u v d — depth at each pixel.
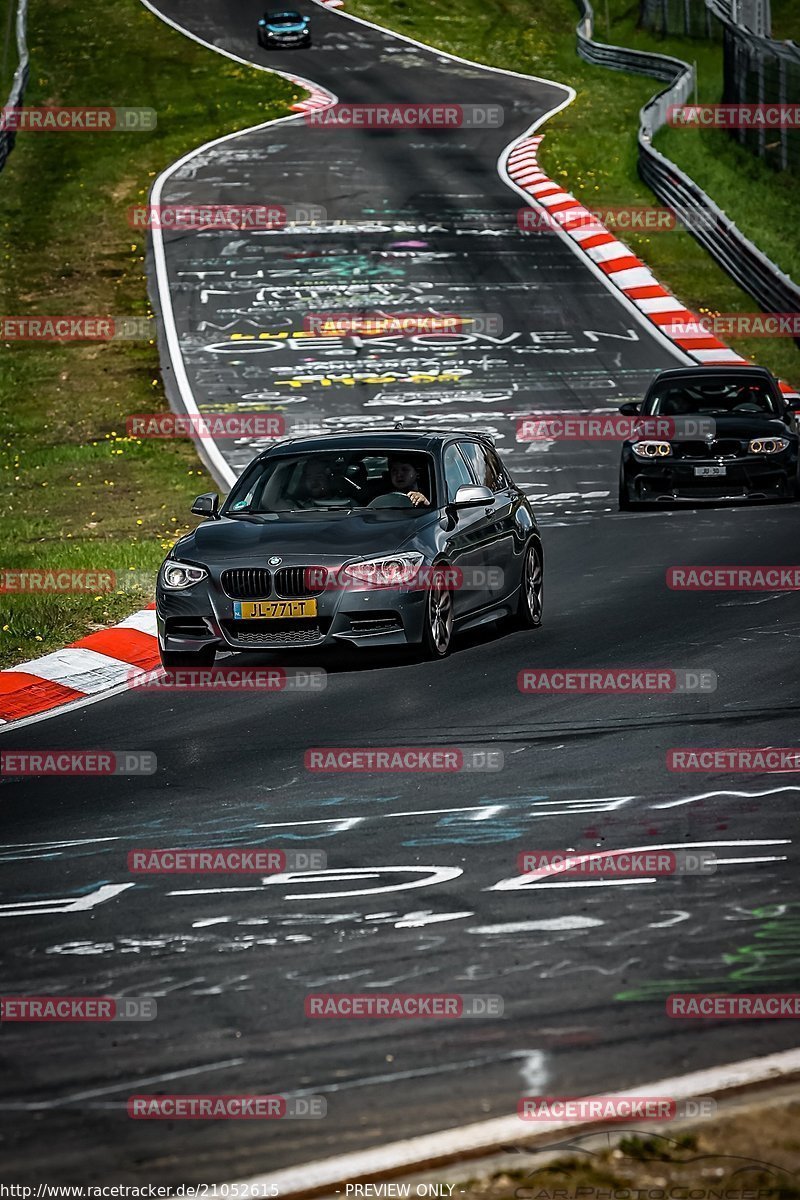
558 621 46.50
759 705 34.03
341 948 21.03
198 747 33.78
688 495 67.38
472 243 132.00
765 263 114.62
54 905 23.80
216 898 23.58
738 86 164.62
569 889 22.92
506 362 102.19
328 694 38.19
